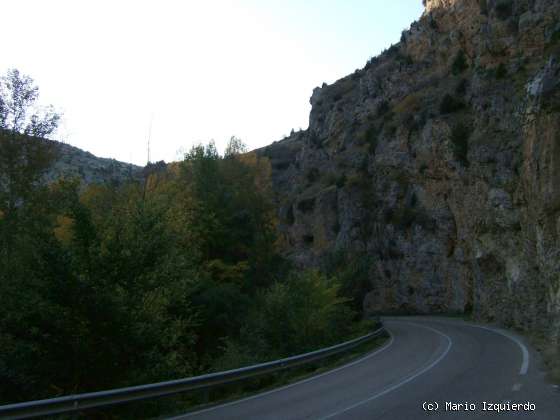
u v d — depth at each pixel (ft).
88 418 37.45
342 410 32.86
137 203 53.31
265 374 49.24
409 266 187.73
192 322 70.90
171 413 35.55
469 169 136.67
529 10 137.08
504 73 133.18
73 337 42.80
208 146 132.26
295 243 263.90
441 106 176.04
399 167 204.74
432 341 80.59
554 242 74.59
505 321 104.94
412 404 33.19
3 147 66.08
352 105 294.66
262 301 93.97
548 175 76.74
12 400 40.42
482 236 123.13
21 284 43.62
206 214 116.37
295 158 382.63
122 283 47.50
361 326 104.99
